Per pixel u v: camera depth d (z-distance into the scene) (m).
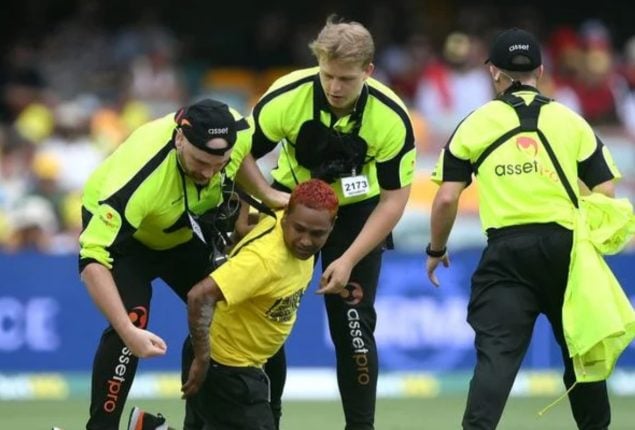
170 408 37.72
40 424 34.56
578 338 23.89
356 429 26.62
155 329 41.47
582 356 24.12
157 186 22.94
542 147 24.55
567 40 63.59
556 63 63.03
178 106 59.97
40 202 51.19
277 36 66.50
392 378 42.38
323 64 24.23
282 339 23.97
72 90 60.91
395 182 25.53
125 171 22.91
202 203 23.56
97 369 24.36
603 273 24.06
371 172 26.34
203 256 25.03
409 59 62.38
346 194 25.91
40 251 47.34
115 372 24.30
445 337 42.84
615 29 72.06
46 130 55.69
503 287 24.42
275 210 24.91
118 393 24.34
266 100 25.48
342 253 26.58
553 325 25.11
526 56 25.11
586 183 24.98
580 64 60.31
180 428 33.78
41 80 60.62
